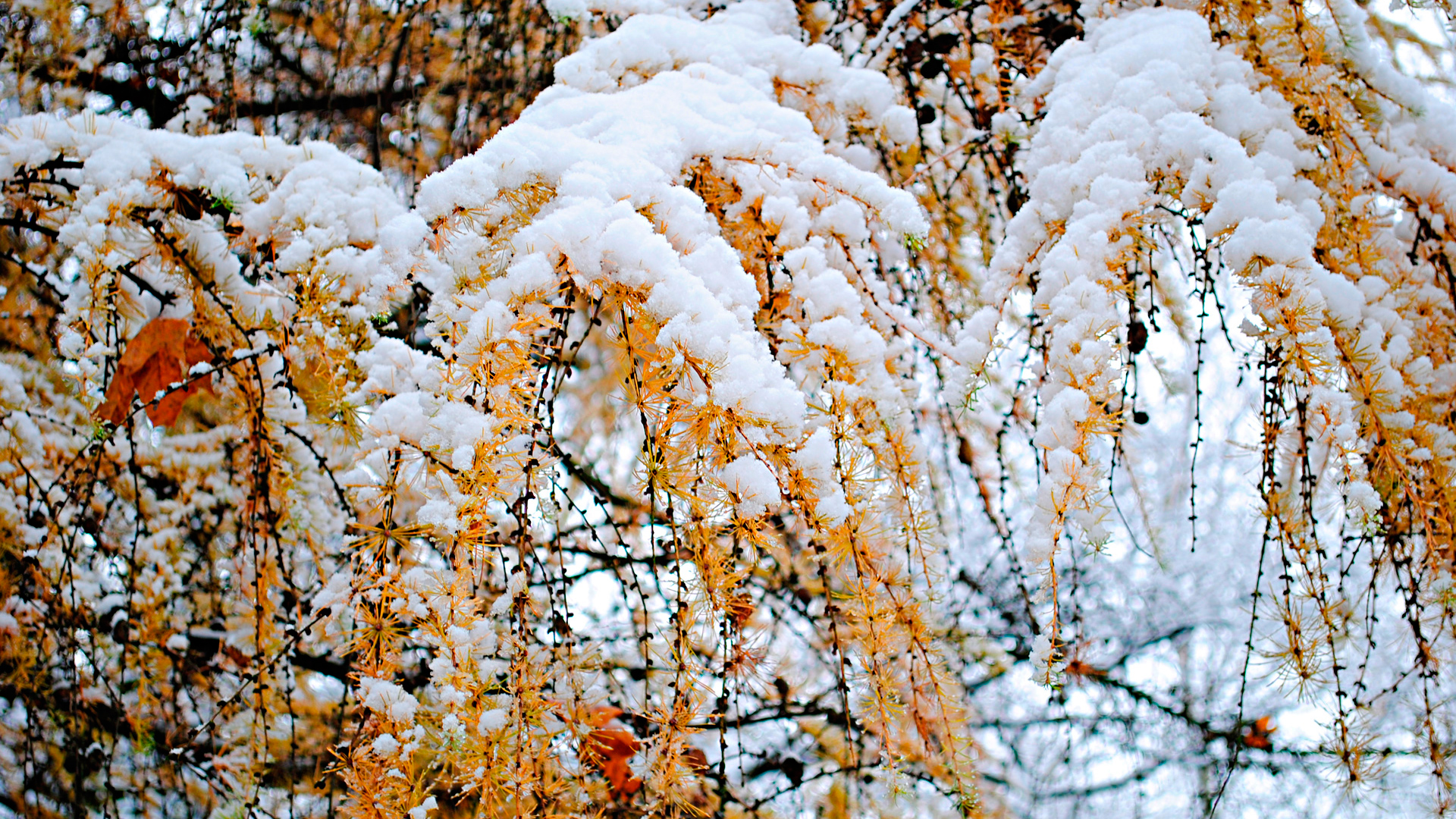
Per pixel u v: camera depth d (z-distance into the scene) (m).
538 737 0.97
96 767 1.68
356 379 1.08
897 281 1.61
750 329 1.11
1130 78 1.28
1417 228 1.32
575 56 1.35
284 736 1.81
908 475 1.16
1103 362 1.07
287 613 1.57
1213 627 2.90
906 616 1.08
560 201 1.07
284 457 1.43
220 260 1.12
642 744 1.02
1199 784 2.73
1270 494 1.13
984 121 1.60
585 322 1.62
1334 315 1.08
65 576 1.50
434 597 0.93
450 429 0.94
